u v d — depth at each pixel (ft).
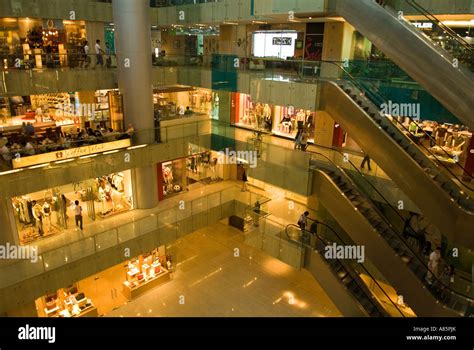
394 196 47.37
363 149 43.98
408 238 49.03
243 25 70.64
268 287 61.57
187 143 65.10
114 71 58.95
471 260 47.75
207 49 83.41
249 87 56.03
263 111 68.54
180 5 69.67
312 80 47.57
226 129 66.69
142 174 61.57
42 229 53.47
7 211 48.32
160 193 66.90
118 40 55.52
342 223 46.78
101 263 50.72
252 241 54.13
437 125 56.49
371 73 45.16
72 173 50.75
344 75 46.01
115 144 56.18
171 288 61.16
